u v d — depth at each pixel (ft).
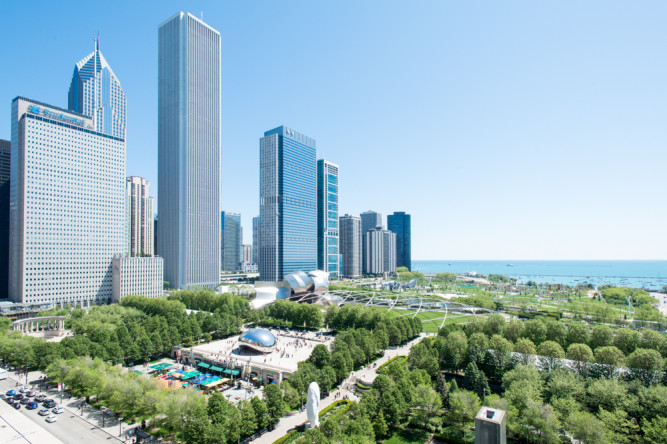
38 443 304.91
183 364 575.38
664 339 497.46
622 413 337.31
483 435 271.69
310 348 631.97
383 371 495.82
